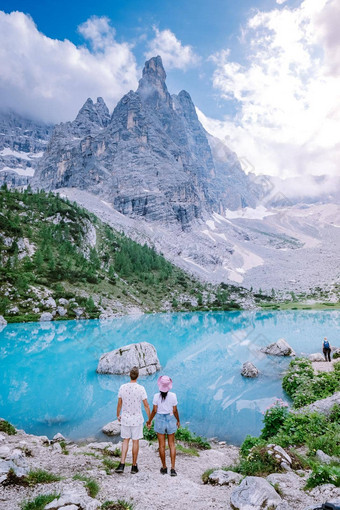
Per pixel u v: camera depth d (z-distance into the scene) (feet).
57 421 67.21
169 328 257.14
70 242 531.91
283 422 44.34
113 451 42.39
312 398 62.44
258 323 301.63
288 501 22.07
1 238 413.18
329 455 33.42
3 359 133.90
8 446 39.99
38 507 20.52
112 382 100.07
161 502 23.21
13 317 287.48
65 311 323.37
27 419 68.54
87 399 83.15
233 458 43.88
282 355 130.00
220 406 74.38
